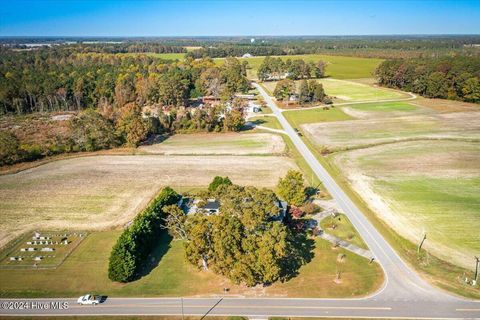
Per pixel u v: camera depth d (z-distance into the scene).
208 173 88.69
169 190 70.94
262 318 43.59
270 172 88.69
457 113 143.00
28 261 55.41
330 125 130.62
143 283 50.12
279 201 69.19
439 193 75.38
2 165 94.69
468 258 54.38
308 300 46.50
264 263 46.97
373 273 51.50
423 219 65.50
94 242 60.25
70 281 50.81
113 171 91.19
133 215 69.00
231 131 124.44
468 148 102.56
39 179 86.75
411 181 81.75
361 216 67.31
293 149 105.38
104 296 47.88
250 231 50.22
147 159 99.44
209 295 47.69
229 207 54.06
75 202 74.69
